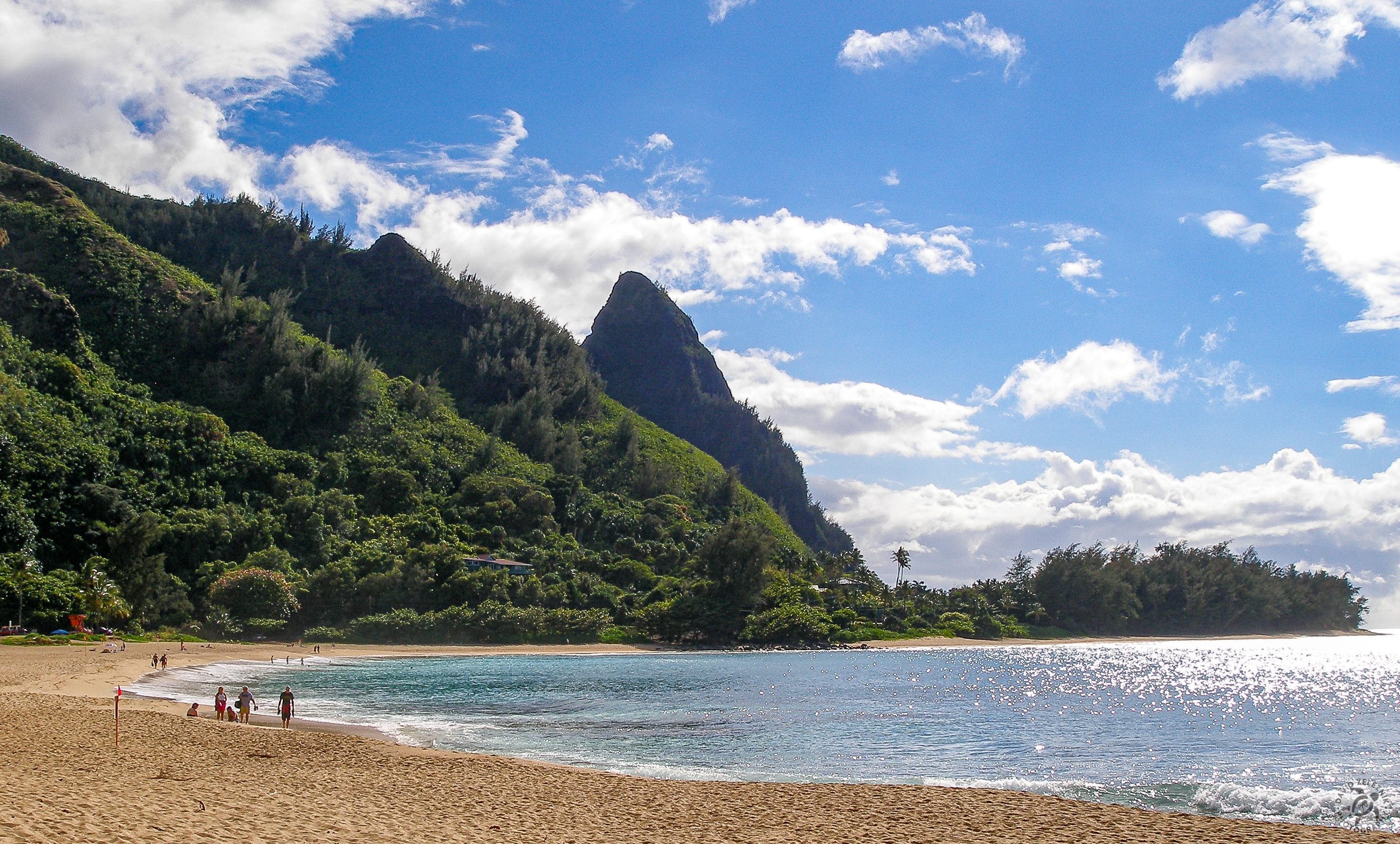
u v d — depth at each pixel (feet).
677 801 84.58
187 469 532.32
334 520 521.65
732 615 497.46
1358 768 130.72
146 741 104.63
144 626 386.93
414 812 71.82
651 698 227.20
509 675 295.69
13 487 428.15
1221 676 358.02
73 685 193.06
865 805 84.58
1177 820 79.30
